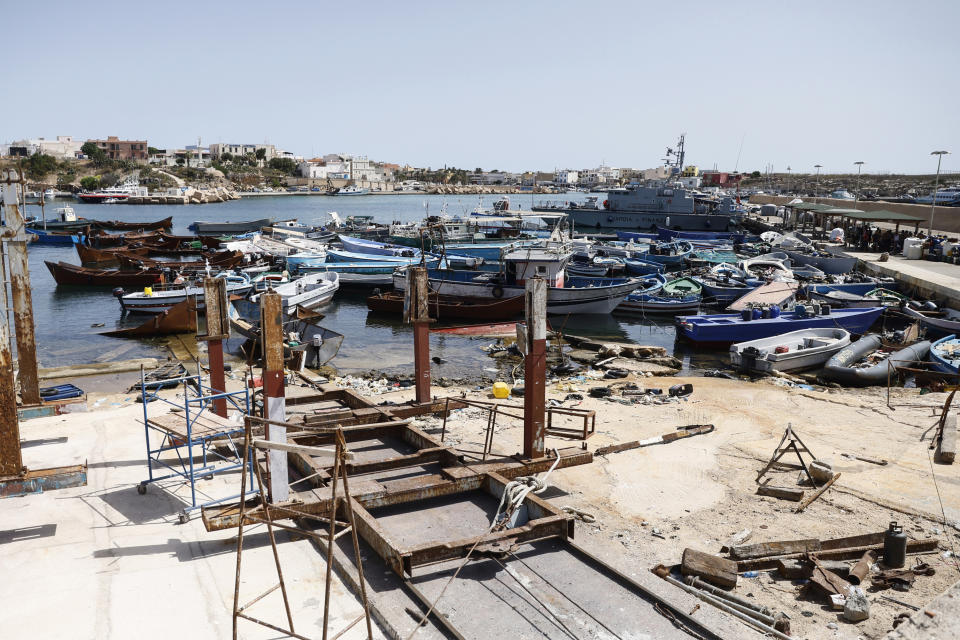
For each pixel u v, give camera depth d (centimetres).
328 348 2227
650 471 1162
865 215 4744
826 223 6412
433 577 755
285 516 833
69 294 3766
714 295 3334
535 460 1028
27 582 719
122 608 677
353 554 799
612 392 1725
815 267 4088
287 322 2395
